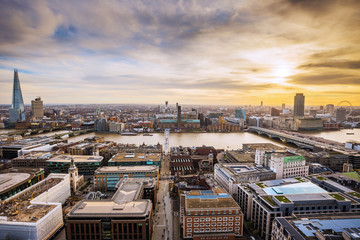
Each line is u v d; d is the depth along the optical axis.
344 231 104.81
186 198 161.75
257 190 173.62
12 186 199.50
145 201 153.75
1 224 137.38
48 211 152.88
